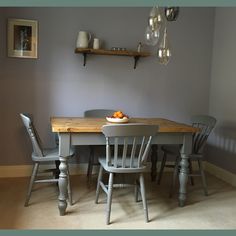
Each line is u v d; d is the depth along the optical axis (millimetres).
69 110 3406
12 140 3283
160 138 2471
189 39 3670
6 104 3227
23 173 3342
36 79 3273
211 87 3781
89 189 2979
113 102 3523
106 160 2365
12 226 2133
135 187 2697
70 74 3359
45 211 2414
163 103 3676
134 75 3549
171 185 3055
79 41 3195
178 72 3684
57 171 2965
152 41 2338
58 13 3250
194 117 3230
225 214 2463
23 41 3186
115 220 2291
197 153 2908
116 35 3438
